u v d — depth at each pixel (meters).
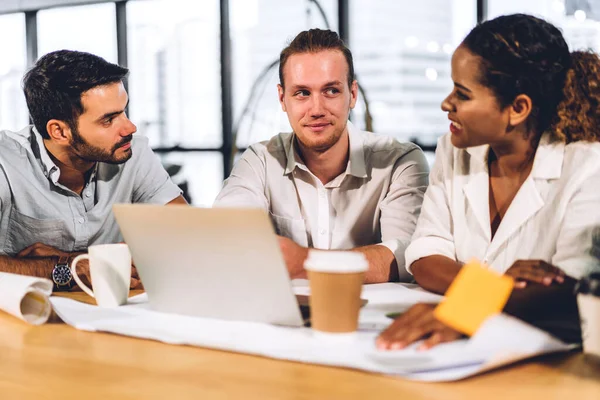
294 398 0.80
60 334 1.14
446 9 4.29
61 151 1.92
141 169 2.12
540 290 1.10
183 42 5.16
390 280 1.61
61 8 5.53
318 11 4.64
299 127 1.89
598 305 0.93
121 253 1.29
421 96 4.50
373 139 2.04
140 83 5.33
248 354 0.99
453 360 0.88
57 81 1.82
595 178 1.27
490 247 1.40
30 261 1.63
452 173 1.52
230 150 4.97
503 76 1.24
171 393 0.84
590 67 1.29
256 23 4.86
